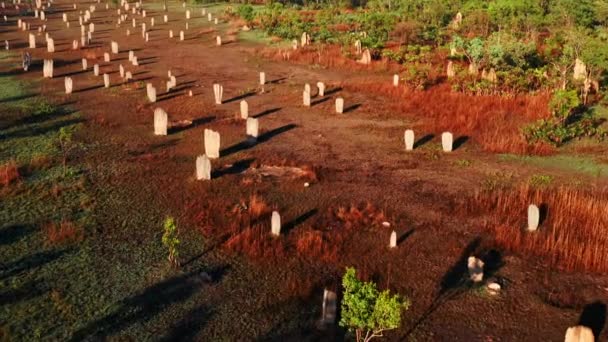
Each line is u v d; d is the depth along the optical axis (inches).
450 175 1024.9
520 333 593.0
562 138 1198.9
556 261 732.7
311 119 1380.4
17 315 590.2
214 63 2037.4
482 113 1381.6
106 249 735.1
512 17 2390.5
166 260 713.6
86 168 1014.4
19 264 689.6
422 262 728.3
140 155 1091.9
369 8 3371.1
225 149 1148.5
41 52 2127.2
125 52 2202.3
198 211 848.3
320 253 737.0
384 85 1654.8
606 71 1632.6
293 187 956.0
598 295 663.1
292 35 2425.0
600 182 991.6
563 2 2337.6
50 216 819.4
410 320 610.2
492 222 830.5
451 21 2748.5
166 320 595.8
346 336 577.6
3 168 970.1
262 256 729.0
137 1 3880.4
